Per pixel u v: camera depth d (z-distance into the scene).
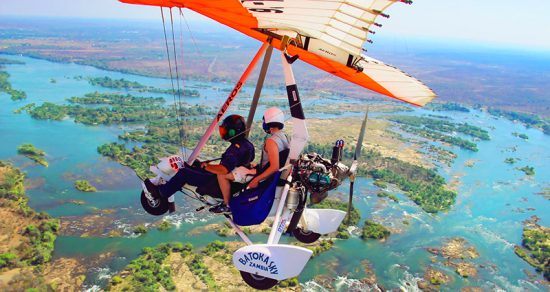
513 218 91.25
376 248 70.06
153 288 53.09
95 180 88.62
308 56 9.66
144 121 155.88
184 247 62.44
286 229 8.16
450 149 156.12
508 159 144.12
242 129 8.12
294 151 7.70
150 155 109.00
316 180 7.76
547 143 187.12
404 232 78.44
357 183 103.06
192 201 76.94
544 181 120.94
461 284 63.56
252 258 7.19
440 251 72.25
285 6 6.45
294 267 7.12
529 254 74.56
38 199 77.44
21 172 89.44
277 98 194.88
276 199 7.91
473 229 83.19
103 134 132.00
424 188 105.75
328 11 6.35
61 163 97.56
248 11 6.88
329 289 57.78
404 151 144.75
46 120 142.50
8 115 146.25
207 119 162.50
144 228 67.38
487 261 71.00
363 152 131.50
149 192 8.82
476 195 105.62
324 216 9.36
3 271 54.69
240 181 8.12
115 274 56.34
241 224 8.04
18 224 65.94
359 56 7.76
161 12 7.80
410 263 67.19
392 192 100.06
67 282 54.38
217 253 62.00
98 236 65.38
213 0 6.67
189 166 8.54
